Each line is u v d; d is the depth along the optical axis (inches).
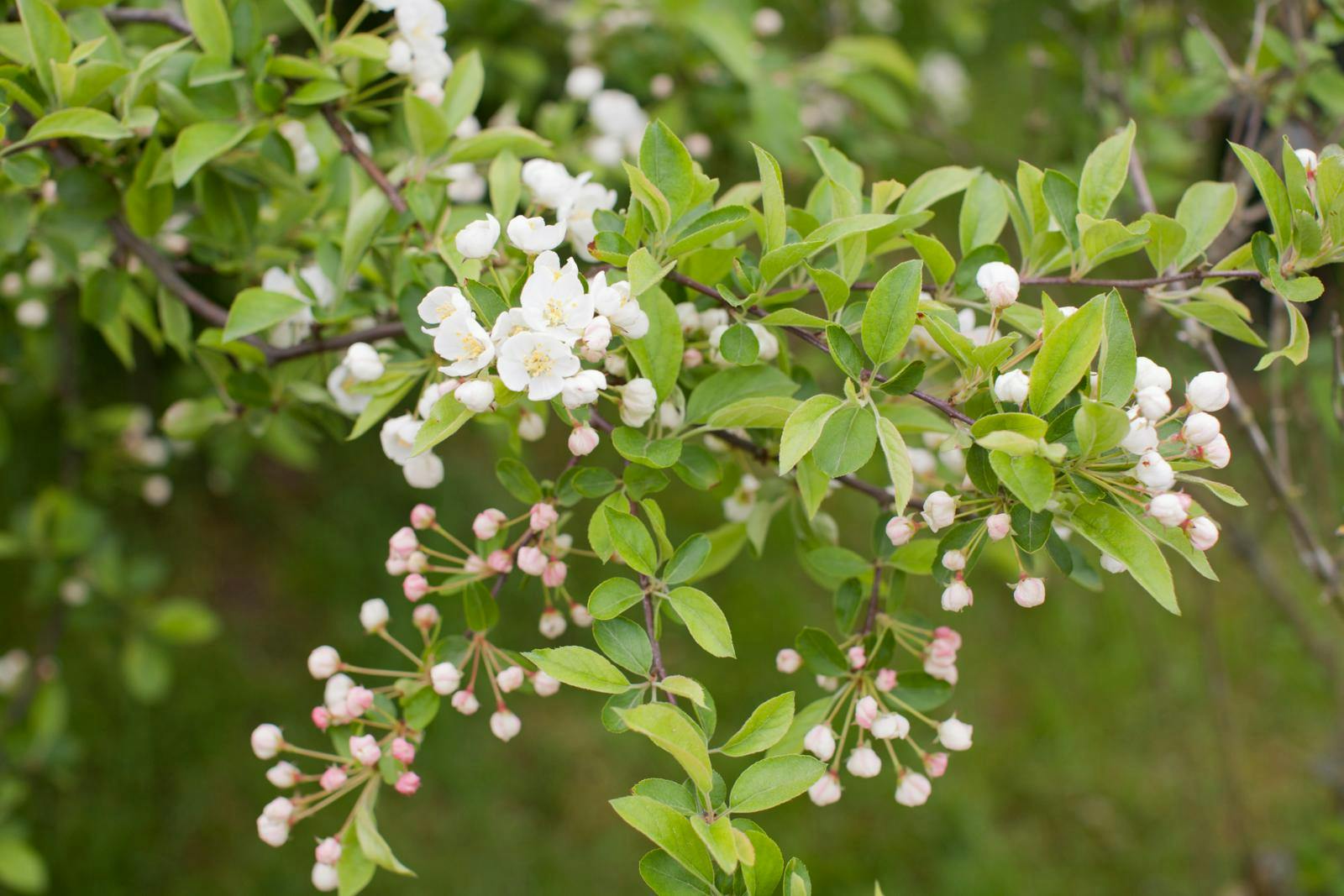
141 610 135.3
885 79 183.3
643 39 135.0
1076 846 159.8
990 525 53.0
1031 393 50.8
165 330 89.8
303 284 75.9
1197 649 174.4
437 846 153.6
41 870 117.6
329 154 88.3
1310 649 130.0
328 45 77.1
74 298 133.3
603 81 138.7
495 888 150.9
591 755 166.6
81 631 162.9
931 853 157.0
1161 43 132.6
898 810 160.4
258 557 182.5
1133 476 51.6
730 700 169.5
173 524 182.1
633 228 58.1
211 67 73.4
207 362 83.9
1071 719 171.8
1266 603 171.6
